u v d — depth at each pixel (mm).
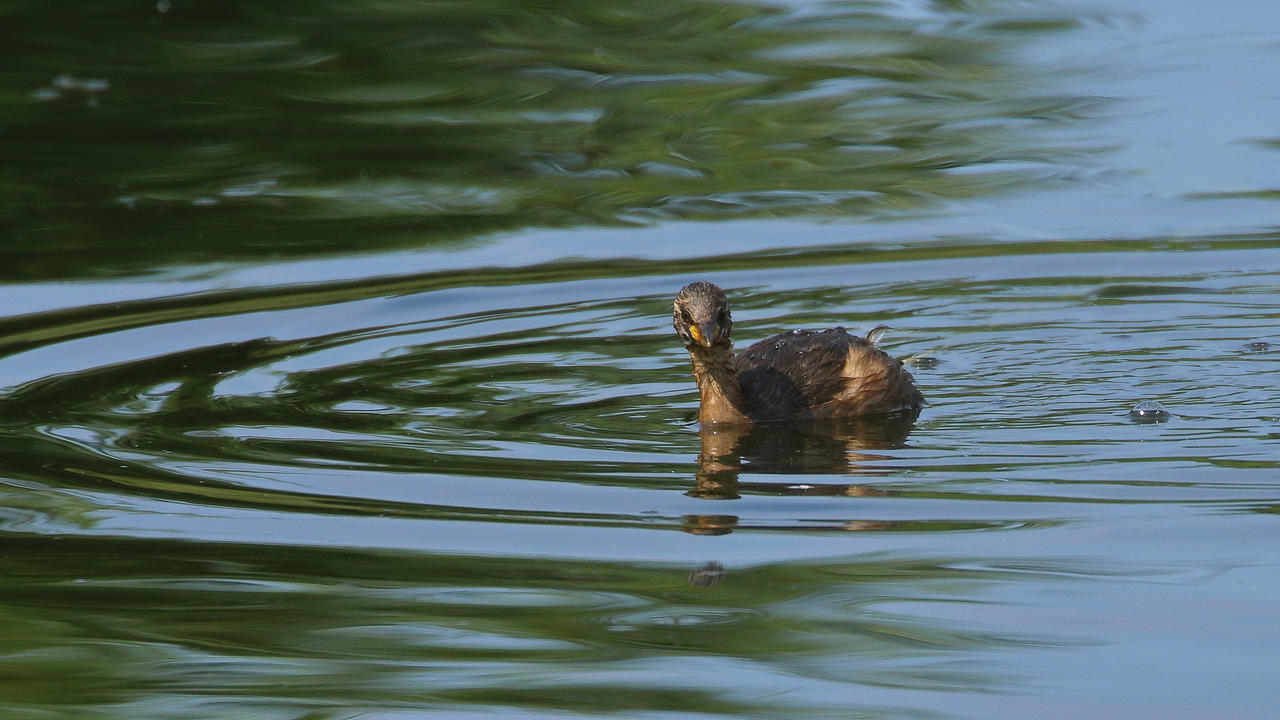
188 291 16578
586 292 16719
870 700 7875
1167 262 17078
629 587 9219
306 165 20188
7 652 8508
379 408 13086
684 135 21156
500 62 23531
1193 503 10297
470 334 15422
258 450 11836
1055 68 23125
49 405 13039
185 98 22109
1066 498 10516
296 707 8016
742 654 8438
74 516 10406
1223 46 23797
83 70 22906
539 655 8492
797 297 16531
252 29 24703
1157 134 20719
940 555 9562
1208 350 14422
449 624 8820
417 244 18078
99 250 17625
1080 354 14469
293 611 8992
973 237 18031
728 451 11977
